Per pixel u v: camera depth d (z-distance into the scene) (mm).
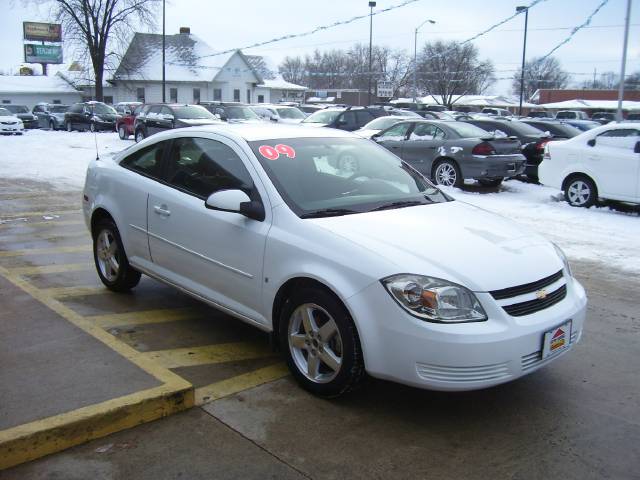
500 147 13484
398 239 3836
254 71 62188
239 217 4387
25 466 3131
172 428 3539
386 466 3258
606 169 11453
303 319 3990
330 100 61969
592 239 9242
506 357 3459
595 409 3963
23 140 25172
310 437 3504
